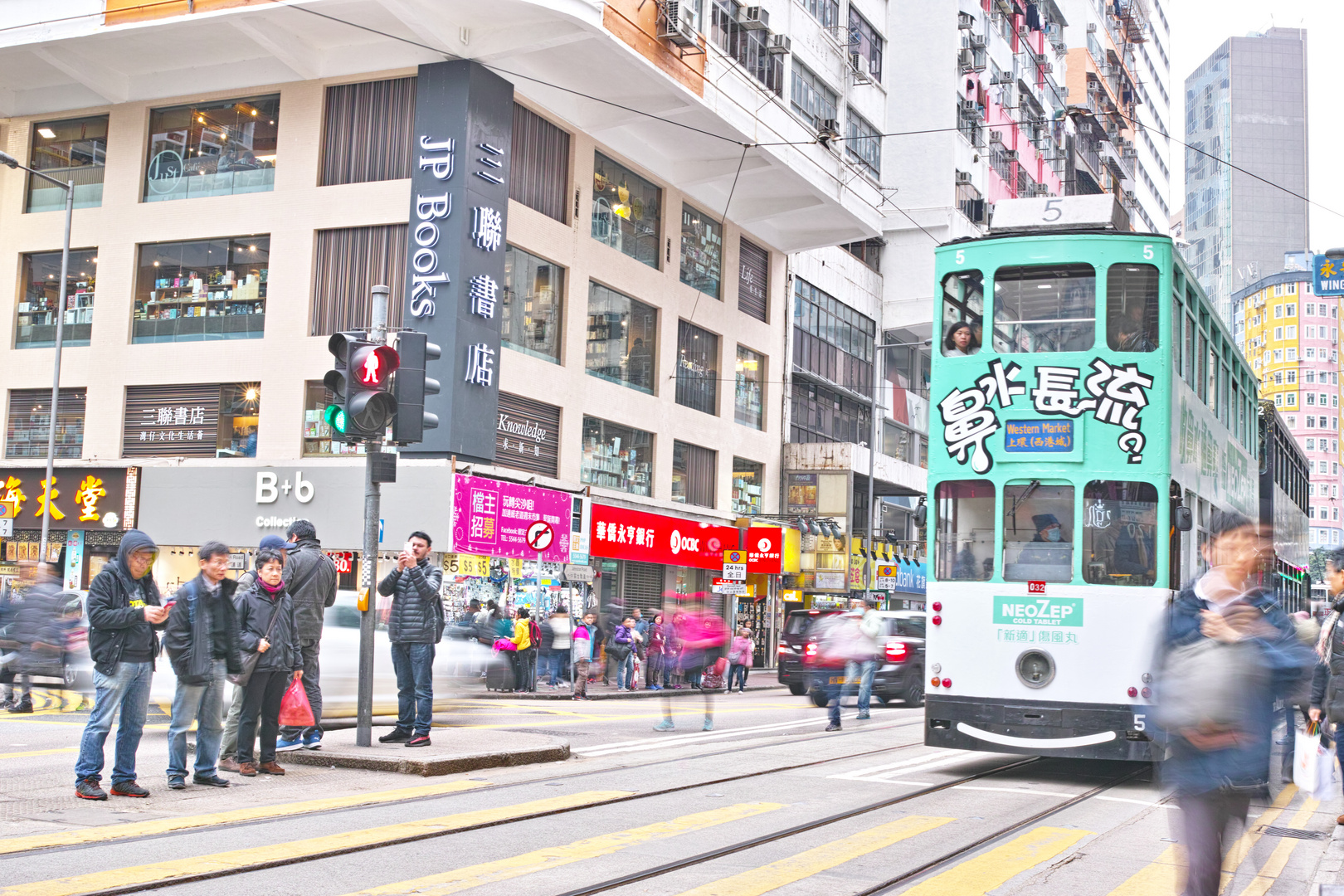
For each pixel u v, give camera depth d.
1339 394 138.00
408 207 25.61
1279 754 13.69
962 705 11.55
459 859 6.84
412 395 10.96
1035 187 54.59
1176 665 5.25
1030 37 54.66
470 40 25.25
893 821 8.73
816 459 37.09
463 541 24.41
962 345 12.17
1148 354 11.55
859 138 41.19
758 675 33.91
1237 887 6.98
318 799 8.55
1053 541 11.52
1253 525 5.24
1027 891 6.66
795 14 35.62
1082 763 13.38
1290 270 137.25
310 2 23.97
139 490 26.92
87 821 7.40
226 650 8.80
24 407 28.66
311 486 25.52
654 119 28.98
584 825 8.09
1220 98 192.12
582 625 22.64
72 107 28.61
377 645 13.88
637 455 31.23
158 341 27.59
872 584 39.62
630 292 30.72
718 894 6.27
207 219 27.31
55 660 15.44
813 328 39.84
